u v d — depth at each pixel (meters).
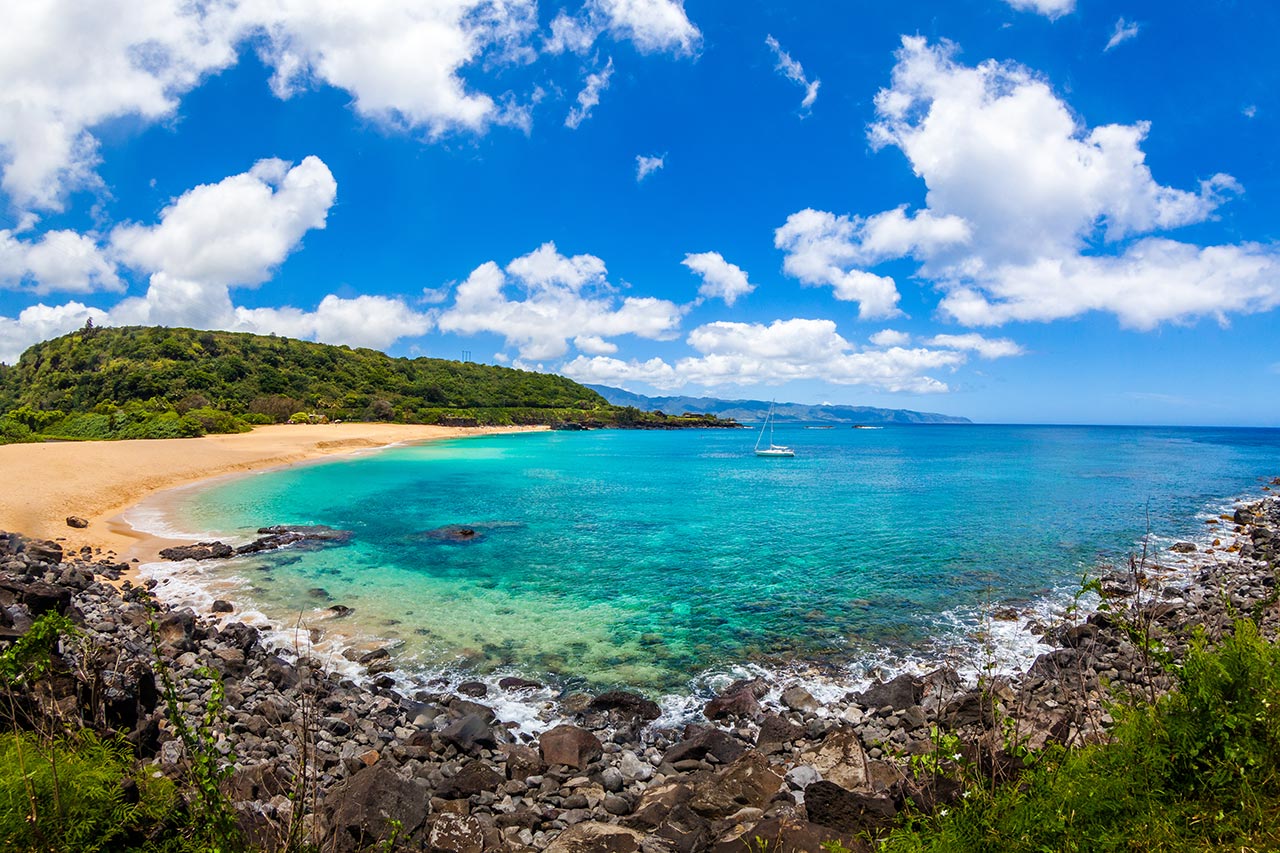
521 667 12.84
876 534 26.11
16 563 15.68
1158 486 42.94
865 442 123.81
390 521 28.27
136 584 17.53
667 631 14.88
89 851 4.12
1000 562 21.22
